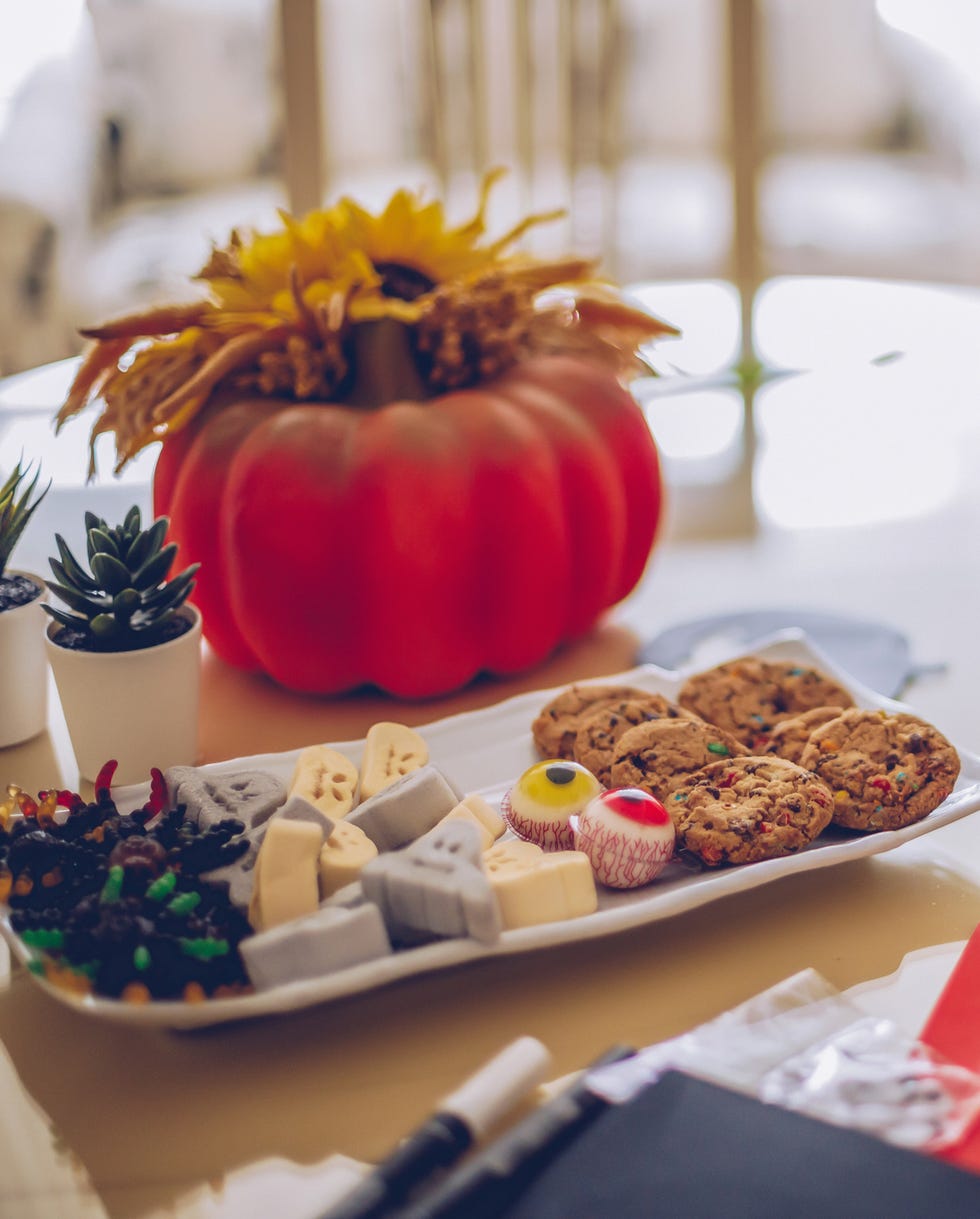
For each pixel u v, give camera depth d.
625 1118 0.72
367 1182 0.71
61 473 1.30
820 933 0.84
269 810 0.85
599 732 0.93
